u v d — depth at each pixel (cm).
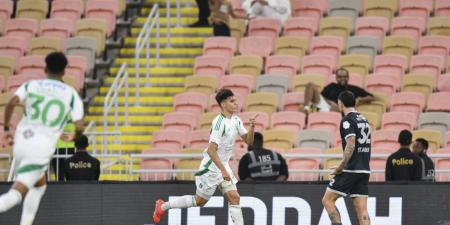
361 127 4803
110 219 5244
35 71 7600
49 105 3975
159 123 7312
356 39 7594
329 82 7169
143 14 8431
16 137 3969
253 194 5275
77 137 4053
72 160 5444
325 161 6084
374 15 7988
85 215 5228
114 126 7219
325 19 7844
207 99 7181
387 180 5388
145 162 6309
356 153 4819
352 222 5272
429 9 7950
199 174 4800
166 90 7588
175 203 4934
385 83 7094
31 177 3938
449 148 6259
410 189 5241
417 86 7144
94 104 7550
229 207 4822
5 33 8188
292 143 6550
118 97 7569
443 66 7350
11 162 5956
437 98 6944
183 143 6744
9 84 7381
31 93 3988
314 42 7631
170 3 8481
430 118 6762
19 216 5197
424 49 7531
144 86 7694
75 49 7756
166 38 8100
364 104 6919
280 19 7981
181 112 7044
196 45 8025
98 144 7044
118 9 8219
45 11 8438
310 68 7400
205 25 8150
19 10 8450
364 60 7362
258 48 7656
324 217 5244
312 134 6556
